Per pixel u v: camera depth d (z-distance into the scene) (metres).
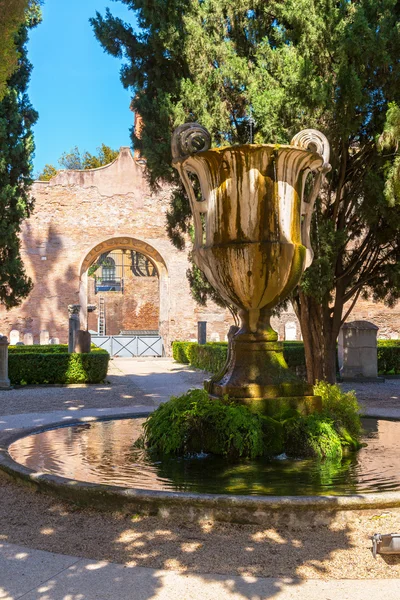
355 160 10.61
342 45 9.00
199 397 5.80
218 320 27.00
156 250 26.75
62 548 3.49
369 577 3.09
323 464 5.20
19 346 20.25
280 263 5.41
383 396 12.12
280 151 5.31
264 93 9.30
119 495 4.06
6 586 2.98
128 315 38.06
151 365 22.11
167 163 10.96
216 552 3.41
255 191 5.32
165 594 2.89
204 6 10.73
